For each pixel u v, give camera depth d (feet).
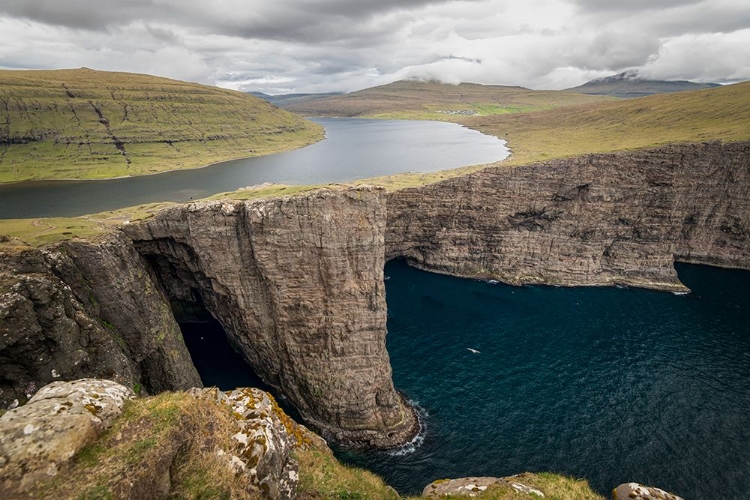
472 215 391.24
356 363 217.56
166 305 225.56
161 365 201.57
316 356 221.05
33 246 170.60
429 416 221.46
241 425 87.30
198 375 228.02
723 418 216.74
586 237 389.80
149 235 228.02
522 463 191.62
